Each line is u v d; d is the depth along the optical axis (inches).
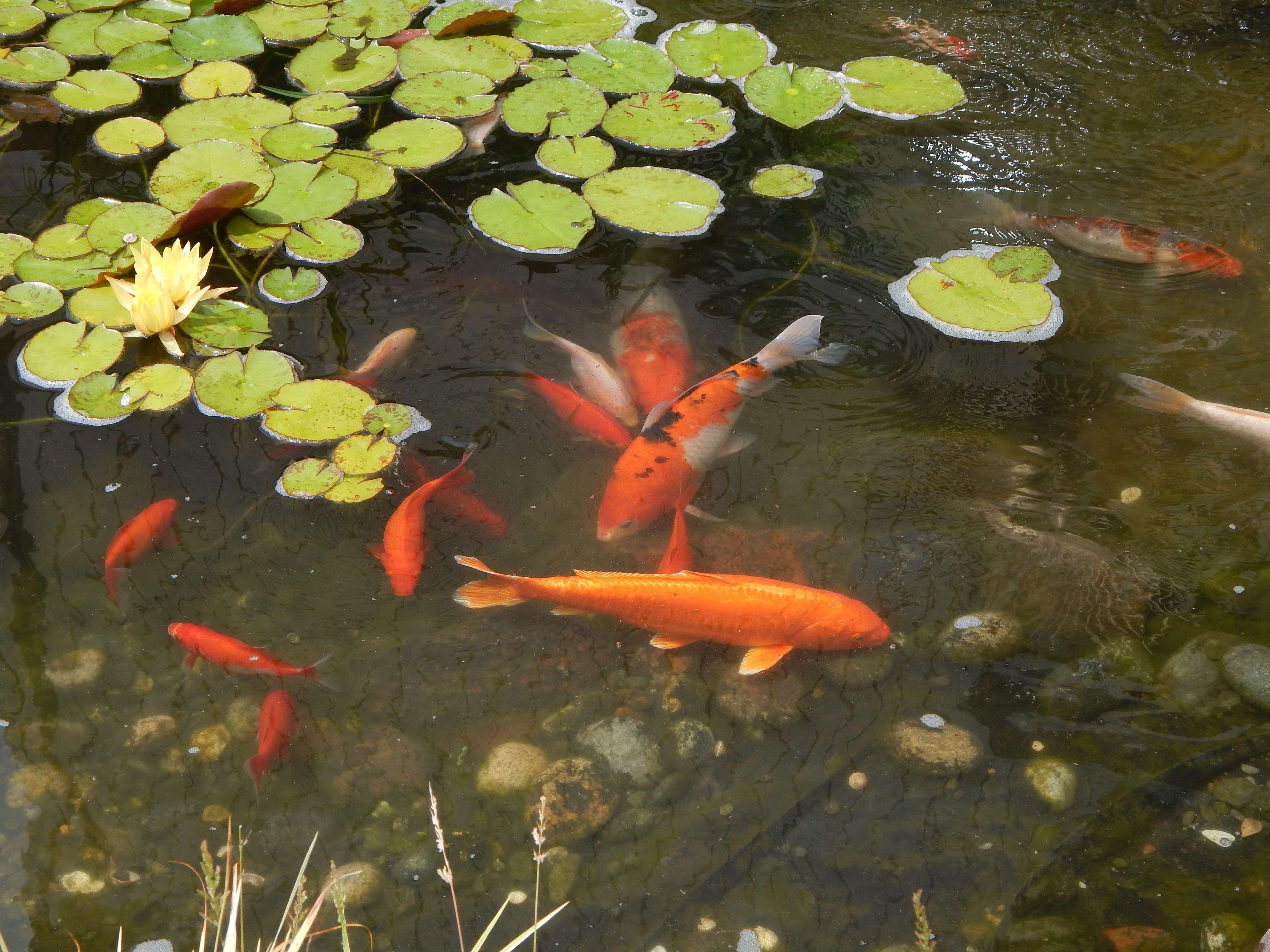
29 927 93.5
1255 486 127.5
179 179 160.7
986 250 158.9
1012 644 112.7
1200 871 96.9
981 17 207.8
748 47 196.2
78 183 165.0
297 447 129.9
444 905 96.3
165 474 126.6
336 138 170.9
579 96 184.2
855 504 125.4
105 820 100.3
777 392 137.8
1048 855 98.5
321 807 102.2
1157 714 107.8
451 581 117.9
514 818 101.7
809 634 109.3
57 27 195.0
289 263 154.0
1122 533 122.6
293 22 200.2
